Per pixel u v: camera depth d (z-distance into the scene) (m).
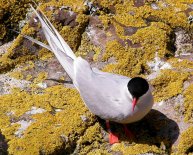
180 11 11.41
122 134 9.63
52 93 10.20
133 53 10.80
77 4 11.32
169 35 11.12
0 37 11.23
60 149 9.37
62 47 10.48
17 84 10.45
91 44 11.09
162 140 9.51
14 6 11.20
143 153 9.30
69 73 10.09
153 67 10.69
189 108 9.76
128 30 11.09
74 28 11.13
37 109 9.88
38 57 10.98
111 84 9.43
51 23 11.08
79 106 9.92
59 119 9.68
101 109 9.38
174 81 10.23
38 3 11.39
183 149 9.30
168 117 9.77
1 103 9.98
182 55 11.02
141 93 8.99
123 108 9.18
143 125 9.78
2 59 10.83
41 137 9.36
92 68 10.20
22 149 9.21
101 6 11.33
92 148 9.58
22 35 10.98
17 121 9.66
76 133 9.55
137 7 11.38
